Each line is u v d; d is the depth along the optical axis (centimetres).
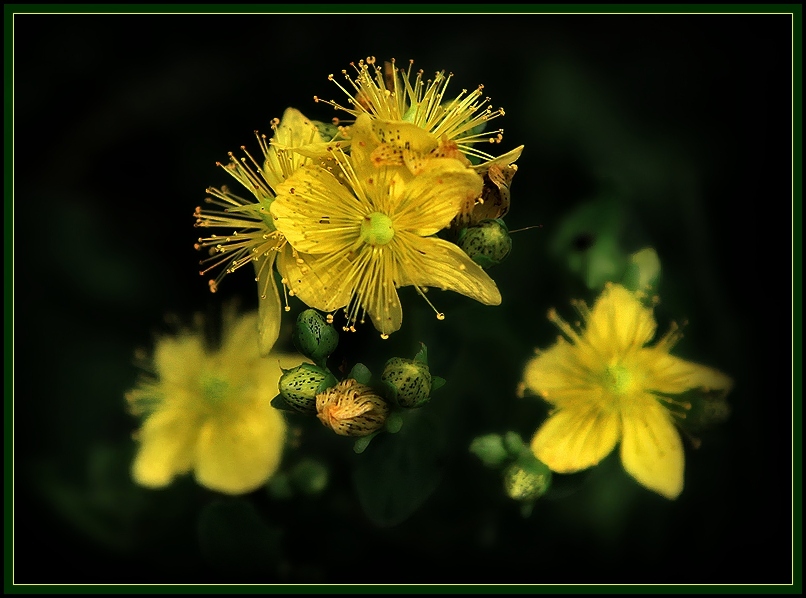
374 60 22
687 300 23
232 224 22
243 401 22
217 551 22
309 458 22
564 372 22
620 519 22
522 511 21
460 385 22
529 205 23
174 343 23
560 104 23
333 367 22
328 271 22
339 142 21
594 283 22
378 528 22
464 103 22
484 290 21
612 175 23
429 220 21
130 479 22
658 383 22
